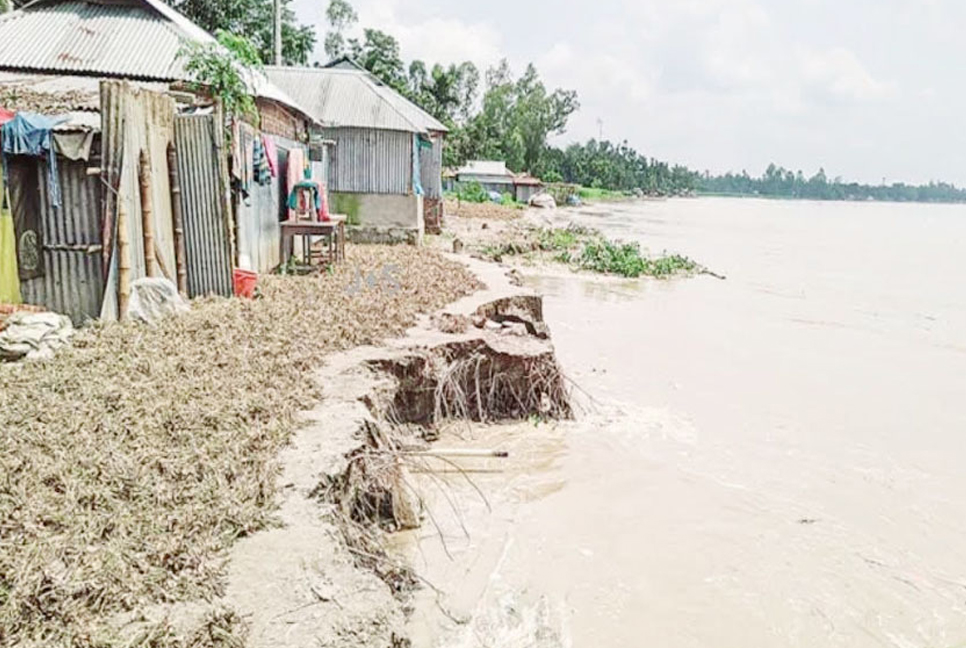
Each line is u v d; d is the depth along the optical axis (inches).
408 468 305.9
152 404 242.4
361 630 157.8
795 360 536.4
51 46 537.6
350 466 231.0
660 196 5413.4
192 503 189.8
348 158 845.2
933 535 276.2
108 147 325.4
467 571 234.1
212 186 390.6
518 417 381.4
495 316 482.9
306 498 202.7
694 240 1641.2
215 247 397.1
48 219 333.1
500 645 198.7
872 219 3415.4
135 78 518.6
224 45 446.6
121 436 218.5
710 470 327.0
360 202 852.0
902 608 229.3
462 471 314.2
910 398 449.7
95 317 340.5
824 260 1298.0
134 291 339.6
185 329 327.0
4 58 523.8
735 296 823.7
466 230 1221.7
